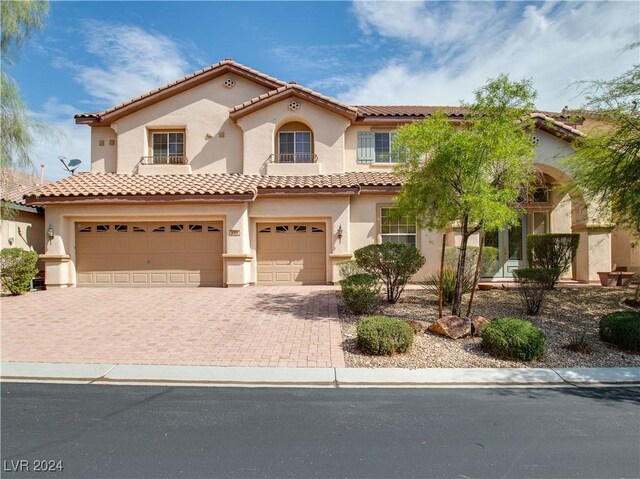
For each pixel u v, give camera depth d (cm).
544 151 1580
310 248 1605
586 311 1130
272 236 1605
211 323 1012
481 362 765
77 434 489
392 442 469
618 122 1028
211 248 1577
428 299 1261
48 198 1500
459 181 895
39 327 986
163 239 1581
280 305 1197
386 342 786
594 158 1096
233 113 1702
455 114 1619
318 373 706
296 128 1766
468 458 435
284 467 417
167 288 1527
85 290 1483
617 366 751
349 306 1104
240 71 1781
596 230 1597
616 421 529
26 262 1420
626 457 439
